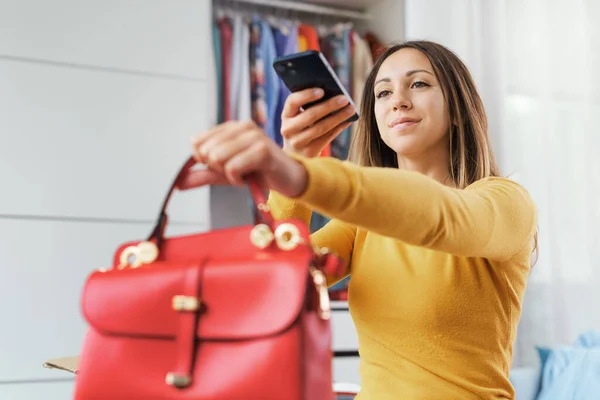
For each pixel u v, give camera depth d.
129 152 2.38
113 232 2.34
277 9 3.02
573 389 1.91
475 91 1.10
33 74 2.29
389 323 0.94
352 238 1.08
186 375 0.62
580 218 2.60
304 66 0.87
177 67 2.47
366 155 1.22
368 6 3.07
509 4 2.67
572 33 2.62
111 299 0.67
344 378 2.48
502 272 0.92
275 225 0.65
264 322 0.60
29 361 2.20
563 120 2.62
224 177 0.66
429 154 1.09
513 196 0.83
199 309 0.63
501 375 0.92
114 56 2.39
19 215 2.23
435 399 0.89
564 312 2.57
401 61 1.07
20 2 2.29
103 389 0.66
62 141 2.30
